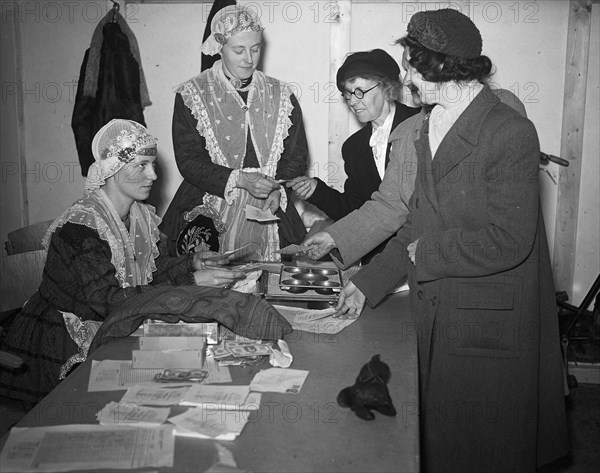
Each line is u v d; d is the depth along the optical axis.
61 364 2.37
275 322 2.07
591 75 4.38
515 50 4.35
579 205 4.54
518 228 1.96
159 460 1.40
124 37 4.38
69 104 4.77
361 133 3.16
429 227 2.14
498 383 2.11
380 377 1.69
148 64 4.59
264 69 4.51
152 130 4.66
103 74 4.38
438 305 2.12
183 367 1.86
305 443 1.49
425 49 1.99
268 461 1.41
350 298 2.32
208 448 1.46
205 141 3.35
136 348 2.01
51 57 4.71
